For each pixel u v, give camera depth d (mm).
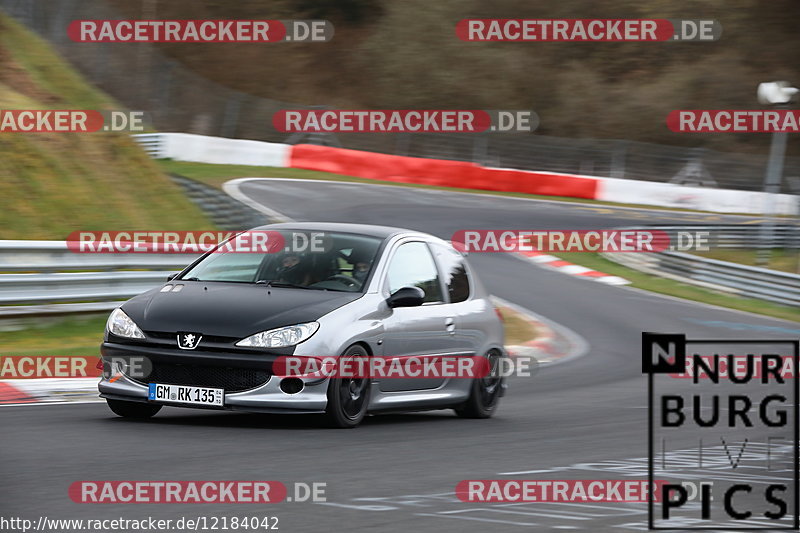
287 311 25641
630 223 106312
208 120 142750
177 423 26047
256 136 145500
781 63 166250
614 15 171250
